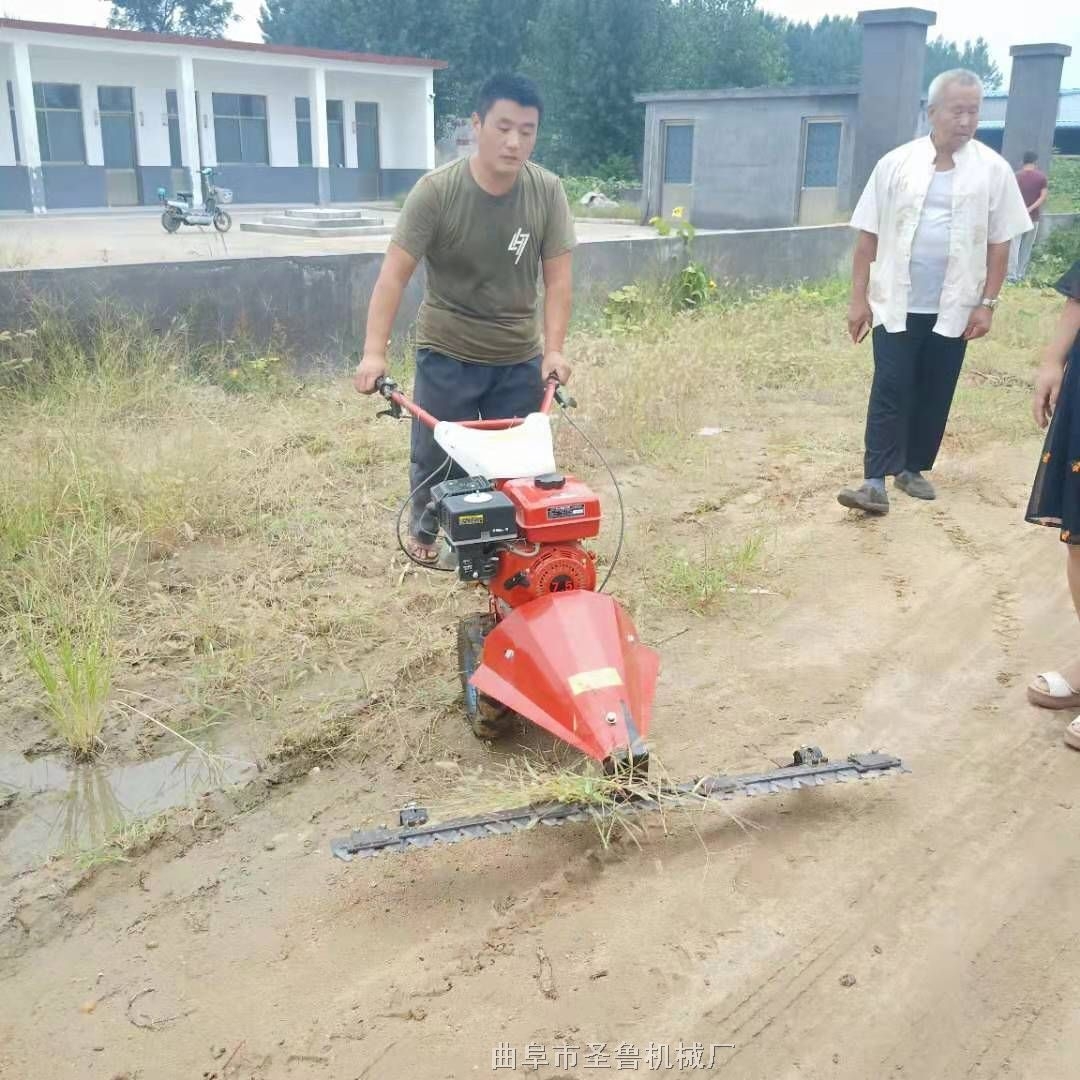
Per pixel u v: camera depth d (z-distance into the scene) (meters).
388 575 5.23
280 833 3.43
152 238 19.30
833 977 2.79
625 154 39.94
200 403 7.38
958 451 7.36
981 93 5.57
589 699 3.10
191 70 26.89
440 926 3.00
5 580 4.81
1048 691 4.09
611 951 2.88
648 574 5.26
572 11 38.94
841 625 4.82
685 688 4.27
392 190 33.81
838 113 23.05
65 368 7.24
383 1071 2.53
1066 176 30.16
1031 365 9.83
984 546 5.71
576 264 10.50
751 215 24.92
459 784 3.63
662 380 8.24
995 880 3.15
